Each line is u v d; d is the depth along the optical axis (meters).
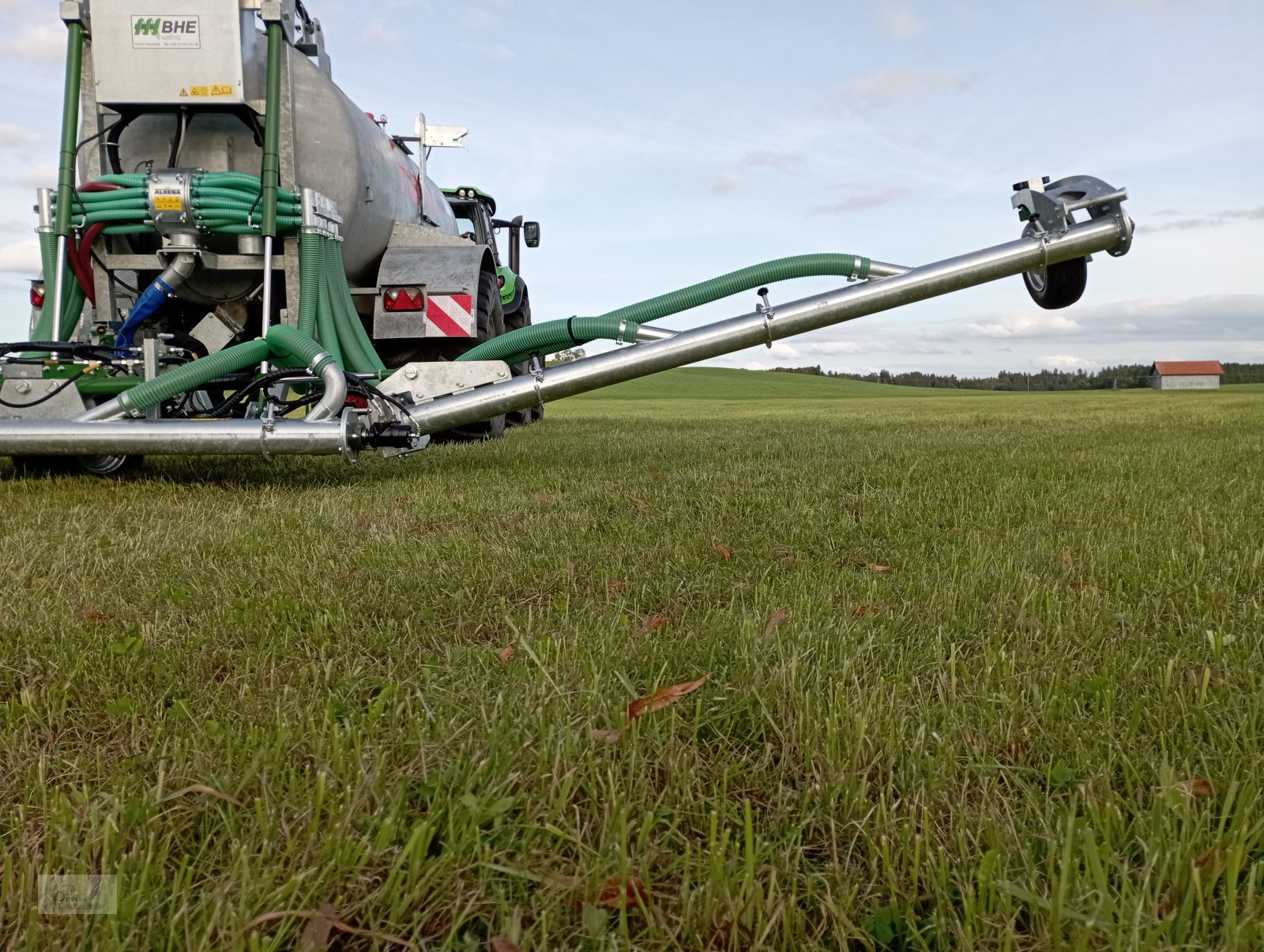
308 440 3.88
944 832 1.17
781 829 1.19
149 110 4.66
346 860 1.05
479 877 1.06
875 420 13.24
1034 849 1.12
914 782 1.26
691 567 2.61
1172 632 1.91
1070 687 1.60
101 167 4.72
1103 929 0.93
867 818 1.16
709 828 1.16
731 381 55.09
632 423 12.14
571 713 1.47
